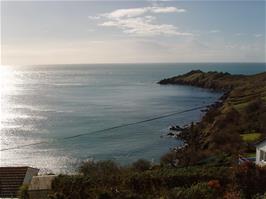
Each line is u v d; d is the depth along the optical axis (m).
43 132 84.69
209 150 57.00
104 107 124.88
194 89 194.12
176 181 26.80
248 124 68.69
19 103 142.75
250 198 23.95
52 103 140.12
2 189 34.97
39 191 30.53
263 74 184.88
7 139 78.38
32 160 62.78
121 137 78.88
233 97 119.94
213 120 83.56
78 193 26.28
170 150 66.94
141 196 24.66
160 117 103.50
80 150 68.69
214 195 23.61
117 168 42.75
